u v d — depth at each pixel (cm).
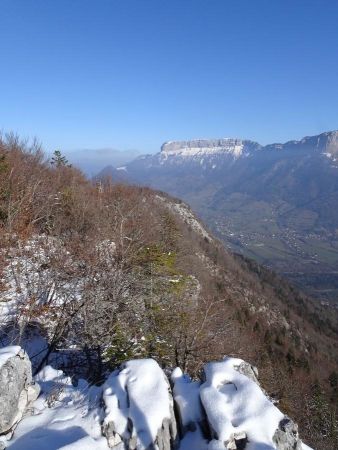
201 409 637
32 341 1205
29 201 1830
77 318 1272
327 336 6181
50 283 1380
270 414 605
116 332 1249
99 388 704
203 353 1443
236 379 669
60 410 660
